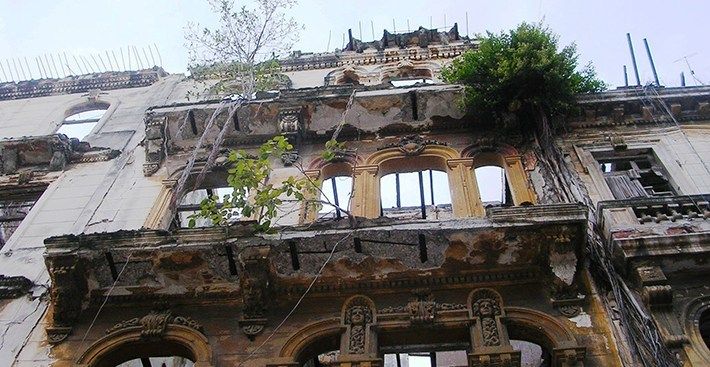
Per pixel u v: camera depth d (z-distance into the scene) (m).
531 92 16.70
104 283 13.12
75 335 12.79
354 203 15.73
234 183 13.12
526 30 17.47
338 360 11.66
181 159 17.67
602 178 15.27
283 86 21.20
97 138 20.03
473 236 12.52
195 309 13.02
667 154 15.87
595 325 11.88
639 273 12.05
